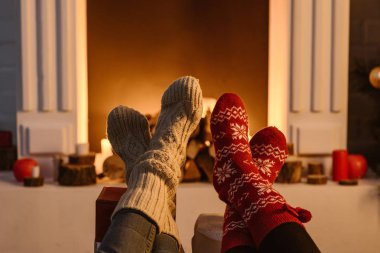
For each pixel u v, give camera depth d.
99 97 2.20
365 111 2.40
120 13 2.18
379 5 2.39
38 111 2.12
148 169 1.11
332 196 2.03
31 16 2.08
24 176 2.02
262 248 1.05
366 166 2.18
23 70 2.09
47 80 2.10
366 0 2.39
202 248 1.22
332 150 2.20
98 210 1.15
